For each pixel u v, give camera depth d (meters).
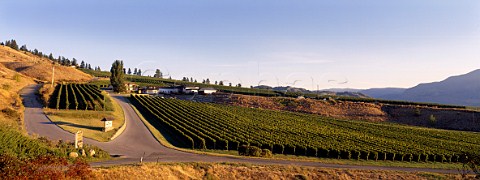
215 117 82.12
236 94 145.00
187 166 35.44
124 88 131.00
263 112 105.50
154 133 58.69
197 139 53.88
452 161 53.38
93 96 90.31
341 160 49.84
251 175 35.00
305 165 42.62
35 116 61.44
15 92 87.62
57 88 105.56
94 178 26.75
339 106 127.00
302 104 128.88
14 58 197.88
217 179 33.28
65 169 25.89
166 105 94.88
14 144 30.22
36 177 21.59
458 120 108.69
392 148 58.25
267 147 53.66
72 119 61.78
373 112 121.19
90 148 39.09
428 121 111.50
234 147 53.75
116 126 60.44
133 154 41.94
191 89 149.75
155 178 30.73
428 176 39.03
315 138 64.56
